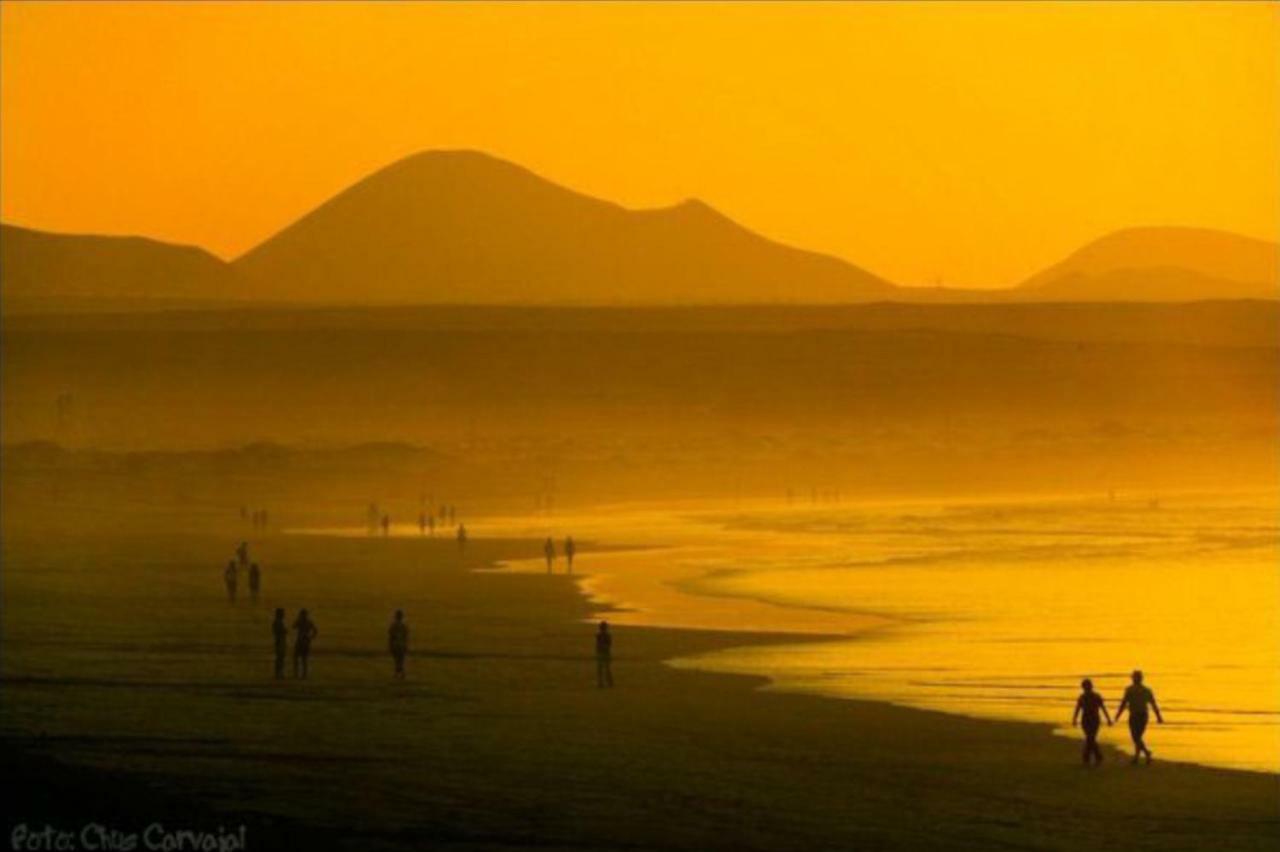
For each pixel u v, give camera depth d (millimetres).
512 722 130250
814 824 96938
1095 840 94938
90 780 94062
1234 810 102688
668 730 127438
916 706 141000
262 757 113000
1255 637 192000
